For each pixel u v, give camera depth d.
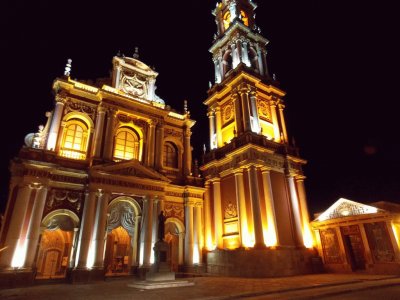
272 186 25.00
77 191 20.88
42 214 18.75
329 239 24.50
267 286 14.84
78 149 22.72
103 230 20.08
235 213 25.08
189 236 25.11
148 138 26.06
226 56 33.50
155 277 16.17
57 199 19.97
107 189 21.19
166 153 28.11
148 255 21.39
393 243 20.53
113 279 19.77
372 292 12.43
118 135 25.30
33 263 17.58
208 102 32.66
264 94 30.27
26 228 17.95
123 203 22.81
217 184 27.50
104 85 24.78
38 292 13.99
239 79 28.61
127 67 27.20
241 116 27.53
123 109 25.12
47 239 23.53
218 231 25.70
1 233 17.81
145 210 22.75
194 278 20.44
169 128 28.78
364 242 22.08
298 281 17.11
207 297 11.36
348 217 23.34
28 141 22.77
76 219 20.17
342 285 15.13
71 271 18.61
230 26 32.72
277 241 22.48
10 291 14.52
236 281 18.02
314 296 11.38
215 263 24.44
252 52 32.88
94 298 11.71
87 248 19.17
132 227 22.78
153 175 23.78
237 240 24.02
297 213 25.19
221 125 30.59
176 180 26.83
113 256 25.92
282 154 27.14
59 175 20.38
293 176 26.98
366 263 21.72
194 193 26.84
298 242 24.08
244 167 24.73
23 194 18.28
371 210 22.11
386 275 19.89
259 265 20.81
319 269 23.77
